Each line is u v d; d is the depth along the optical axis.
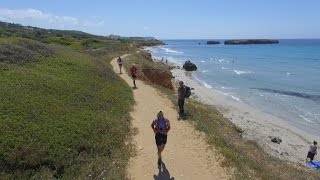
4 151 14.70
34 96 20.91
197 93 53.50
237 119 38.38
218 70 87.12
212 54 156.12
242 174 16.28
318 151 30.23
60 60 33.06
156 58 121.19
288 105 46.31
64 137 17.09
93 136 18.36
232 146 20.80
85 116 20.44
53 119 18.67
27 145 15.47
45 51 34.75
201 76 75.50
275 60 118.62
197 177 15.73
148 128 21.98
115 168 15.90
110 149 17.73
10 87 21.36
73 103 22.12
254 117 40.03
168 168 16.45
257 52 169.88
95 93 26.03
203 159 17.56
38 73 26.31
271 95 53.00
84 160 16.09
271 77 73.56
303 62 109.19
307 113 42.25
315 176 22.38
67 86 24.89
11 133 16.03
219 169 16.58
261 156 23.08
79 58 37.47
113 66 52.19
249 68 92.12
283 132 34.91
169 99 30.89
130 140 19.64
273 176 17.53
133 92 32.62
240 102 47.91
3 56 27.91
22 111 18.36
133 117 24.22
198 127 22.38
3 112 17.70
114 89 29.66
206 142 19.81
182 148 18.84
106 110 23.50
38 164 14.88
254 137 32.12
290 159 27.78
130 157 17.48
